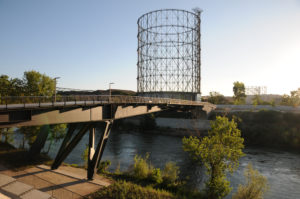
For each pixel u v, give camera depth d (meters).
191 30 76.56
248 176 20.88
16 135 52.19
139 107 33.22
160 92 74.75
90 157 21.66
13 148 34.22
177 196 18.25
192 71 75.88
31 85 43.81
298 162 37.53
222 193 19.58
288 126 58.59
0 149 32.25
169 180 22.86
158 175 23.11
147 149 46.31
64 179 20.80
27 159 27.19
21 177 20.56
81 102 20.20
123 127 78.62
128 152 43.19
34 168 23.78
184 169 32.22
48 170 23.31
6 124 14.23
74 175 22.05
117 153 42.12
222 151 20.11
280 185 26.73
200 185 25.52
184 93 74.75
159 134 69.06
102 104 22.88
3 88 41.66
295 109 81.88
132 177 23.36
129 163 34.41
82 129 22.84
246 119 68.25
